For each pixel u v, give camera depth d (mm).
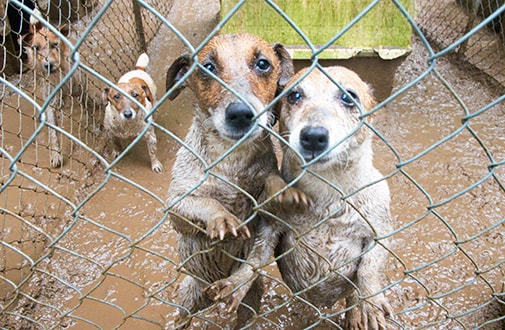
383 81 727
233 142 341
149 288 535
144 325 498
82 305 515
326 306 443
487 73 829
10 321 489
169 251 578
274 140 633
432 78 842
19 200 616
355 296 425
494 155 695
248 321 477
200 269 421
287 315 503
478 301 508
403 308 504
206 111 363
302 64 704
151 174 696
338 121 334
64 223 607
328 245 378
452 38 912
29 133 728
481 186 646
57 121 739
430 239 577
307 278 398
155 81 855
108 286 535
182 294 449
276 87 398
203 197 360
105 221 616
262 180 384
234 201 386
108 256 571
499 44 886
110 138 706
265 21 686
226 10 684
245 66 359
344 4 666
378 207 373
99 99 807
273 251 388
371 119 374
